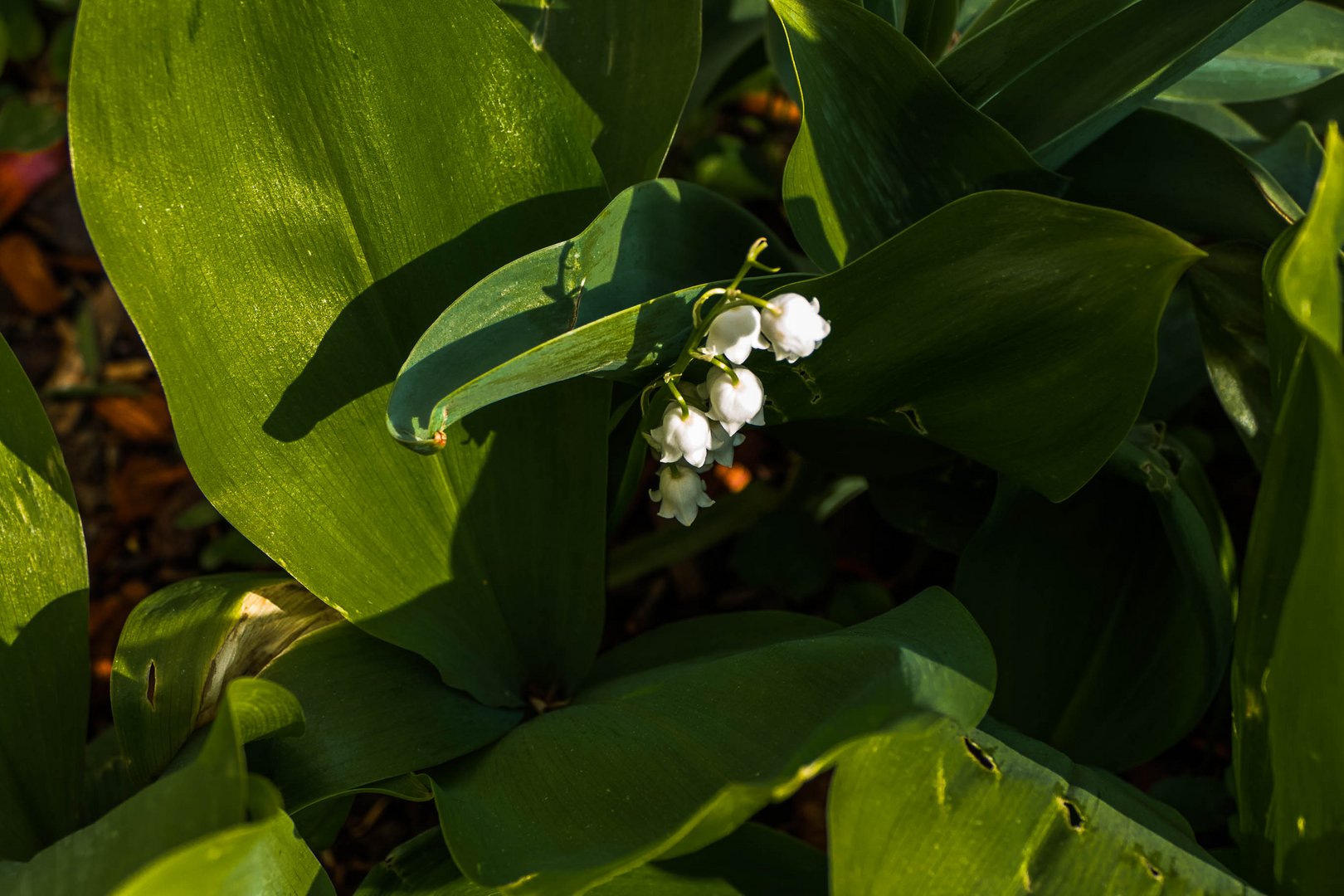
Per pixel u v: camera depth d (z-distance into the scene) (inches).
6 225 18.4
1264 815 11.8
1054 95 12.4
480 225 12.2
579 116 12.9
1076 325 11.7
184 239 11.7
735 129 19.1
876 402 12.5
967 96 12.6
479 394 11.1
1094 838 11.2
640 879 11.9
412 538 12.3
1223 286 13.4
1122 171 13.3
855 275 11.5
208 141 11.7
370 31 11.7
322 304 12.0
